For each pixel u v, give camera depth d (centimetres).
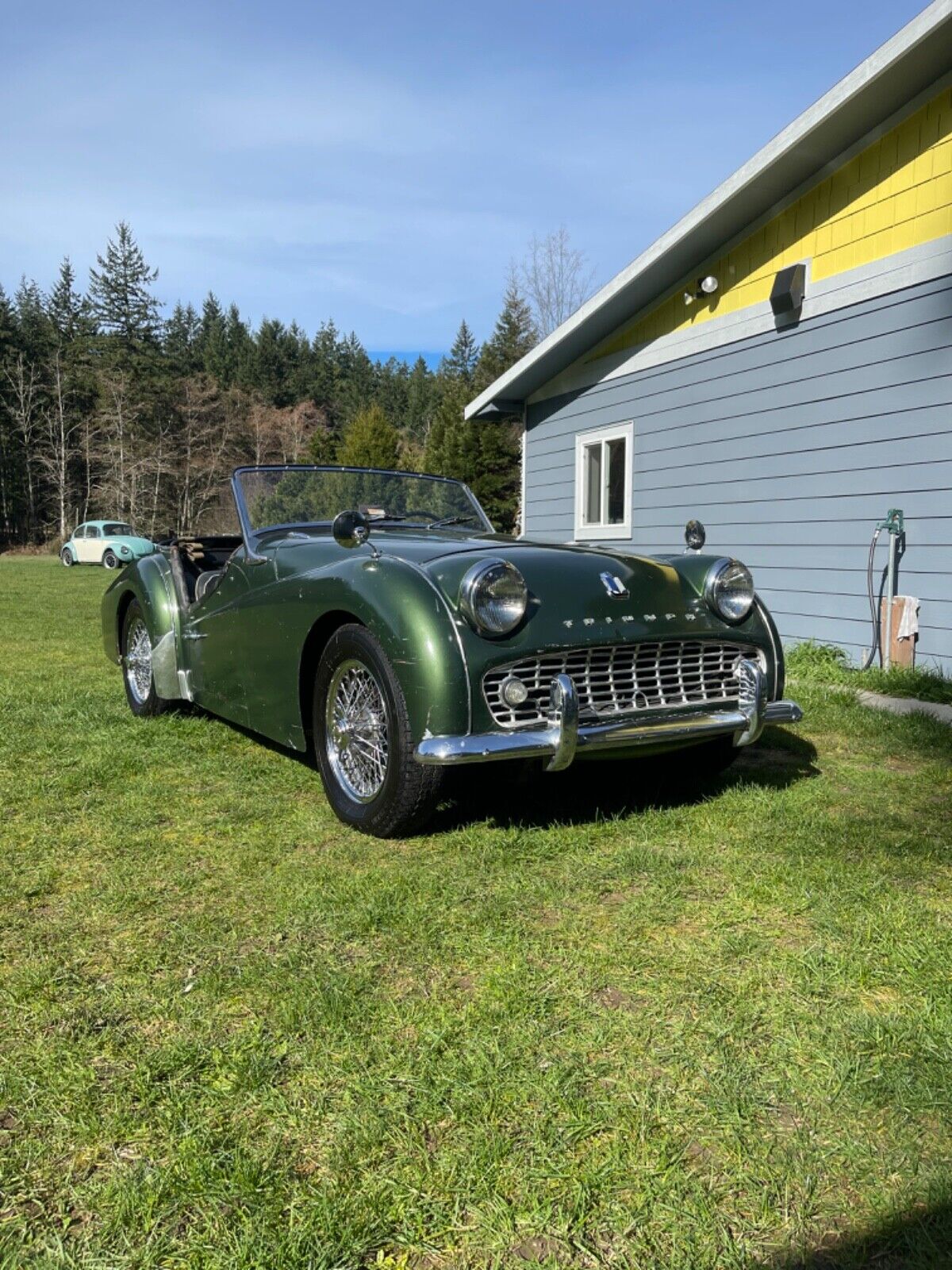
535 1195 145
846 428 643
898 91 567
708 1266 132
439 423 4056
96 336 5297
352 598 305
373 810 301
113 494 4456
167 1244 135
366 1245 135
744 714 324
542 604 297
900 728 454
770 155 632
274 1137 158
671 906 251
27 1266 131
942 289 567
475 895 258
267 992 205
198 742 433
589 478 968
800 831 310
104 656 721
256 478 423
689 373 797
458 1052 182
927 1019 193
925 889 264
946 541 572
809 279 663
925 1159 153
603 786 369
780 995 204
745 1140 157
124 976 213
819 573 670
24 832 311
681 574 335
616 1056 181
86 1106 165
